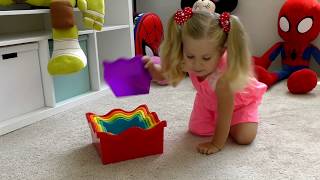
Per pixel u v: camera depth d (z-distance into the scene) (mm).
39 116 1269
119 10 1751
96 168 901
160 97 1526
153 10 2227
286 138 1050
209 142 1008
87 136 1115
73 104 1420
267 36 1991
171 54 922
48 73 1296
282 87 1644
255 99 1070
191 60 893
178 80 978
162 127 951
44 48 1286
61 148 1029
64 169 901
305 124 1157
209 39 849
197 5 1570
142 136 933
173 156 957
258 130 1116
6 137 1125
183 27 876
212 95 1013
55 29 1257
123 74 879
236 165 894
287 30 1770
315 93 1522
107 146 908
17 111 1242
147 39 1896
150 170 882
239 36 874
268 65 1892
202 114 1093
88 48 1518
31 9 1324
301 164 889
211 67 909
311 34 1727
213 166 893
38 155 987
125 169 891
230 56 878
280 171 856
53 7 1236
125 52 1804
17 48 1204
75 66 1253
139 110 1127
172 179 835
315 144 1003
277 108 1329
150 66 902
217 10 1912
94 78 1554
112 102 1478
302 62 1803
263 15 1971
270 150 973
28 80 1269
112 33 1806
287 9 1745
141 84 887
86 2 1380
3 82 1180
